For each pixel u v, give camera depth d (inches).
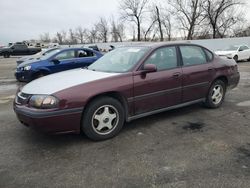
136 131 185.2
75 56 416.8
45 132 153.3
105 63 205.3
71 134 179.9
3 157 149.6
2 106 268.8
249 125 195.2
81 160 144.5
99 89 163.9
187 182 121.8
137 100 181.5
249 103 258.2
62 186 120.9
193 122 202.8
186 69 207.9
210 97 231.3
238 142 164.9
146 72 183.5
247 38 1166.3
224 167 134.4
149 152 152.6
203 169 132.7
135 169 133.9
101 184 121.6
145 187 118.7
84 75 180.1
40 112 149.6
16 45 1461.6
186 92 209.8
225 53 817.5
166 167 135.3
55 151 156.1
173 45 207.5
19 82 444.1
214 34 1659.7
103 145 163.3
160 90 191.8
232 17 1651.1
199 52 225.1
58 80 172.1
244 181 121.6
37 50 1523.1
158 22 1879.9
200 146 159.6
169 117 214.7
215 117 214.5
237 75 254.7
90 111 162.9
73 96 155.6
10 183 123.6
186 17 1705.2
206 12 1640.0
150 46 198.2
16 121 213.0
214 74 228.2
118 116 175.0
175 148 157.2
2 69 706.8
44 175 130.1
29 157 149.2
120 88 171.9
